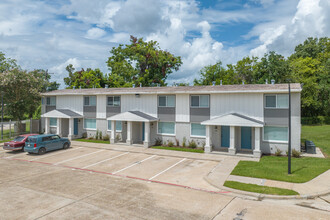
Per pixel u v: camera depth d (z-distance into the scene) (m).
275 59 37.59
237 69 42.16
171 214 9.23
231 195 11.27
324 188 11.66
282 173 14.12
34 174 14.86
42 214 9.26
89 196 11.12
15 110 31.06
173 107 23.28
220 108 21.22
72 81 57.12
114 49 50.09
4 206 10.02
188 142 22.67
